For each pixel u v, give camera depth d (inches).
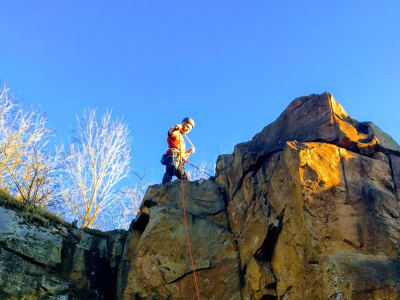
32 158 454.9
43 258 316.8
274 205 292.7
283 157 298.4
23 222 327.3
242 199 322.0
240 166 336.2
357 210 260.7
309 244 251.9
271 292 268.5
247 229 300.7
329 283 235.8
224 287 289.6
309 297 245.4
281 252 274.8
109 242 365.4
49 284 307.0
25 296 292.7
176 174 403.5
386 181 279.4
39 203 373.4
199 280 294.2
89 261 340.2
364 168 282.4
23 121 500.4
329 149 287.4
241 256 299.3
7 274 295.0
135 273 303.6
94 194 527.2
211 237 312.0
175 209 329.4
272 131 343.0
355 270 230.4
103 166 550.6
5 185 422.9
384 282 224.5
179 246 308.3
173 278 296.0
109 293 336.8
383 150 303.0
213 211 333.1
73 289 317.4
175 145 418.9
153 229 316.8
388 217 259.8
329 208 260.7
